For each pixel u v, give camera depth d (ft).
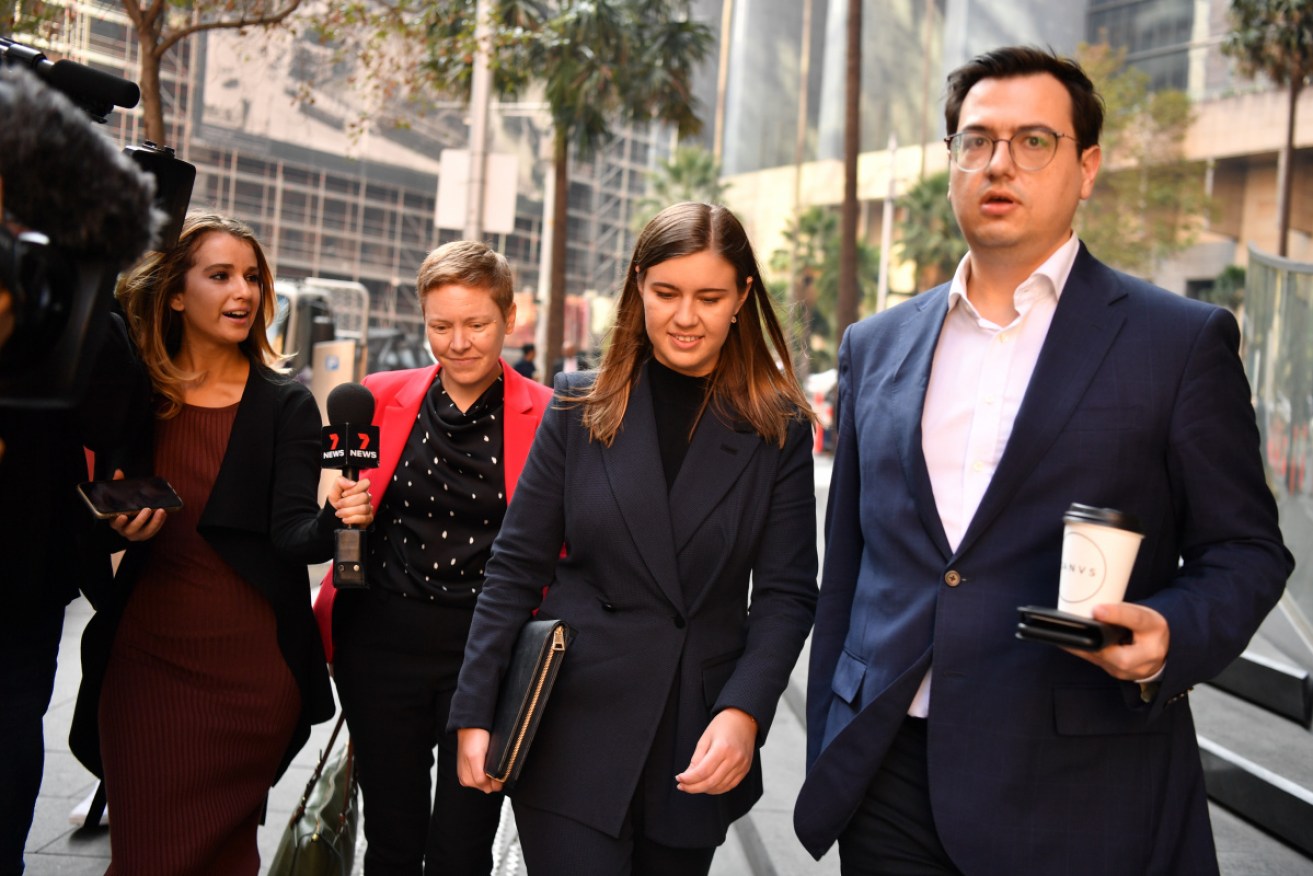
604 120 70.79
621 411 7.27
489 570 7.42
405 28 25.22
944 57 233.76
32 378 4.61
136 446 8.70
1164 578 5.85
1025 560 5.86
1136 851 5.65
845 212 80.79
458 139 201.57
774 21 268.21
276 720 8.84
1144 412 5.74
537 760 6.97
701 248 6.82
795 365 7.79
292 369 9.36
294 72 178.09
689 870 7.09
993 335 6.26
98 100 7.07
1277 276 18.95
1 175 4.35
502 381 9.59
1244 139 160.25
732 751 6.44
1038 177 5.95
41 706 7.83
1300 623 16.31
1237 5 83.30
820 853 6.30
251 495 8.68
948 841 5.80
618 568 7.10
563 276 79.20
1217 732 13.89
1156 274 142.20
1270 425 19.01
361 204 197.57
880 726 6.10
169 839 8.39
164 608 8.63
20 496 7.45
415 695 9.25
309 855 8.71
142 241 4.65
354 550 8.29
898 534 6.29
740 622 7.32
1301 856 11.05
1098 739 5.73
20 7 20.03
